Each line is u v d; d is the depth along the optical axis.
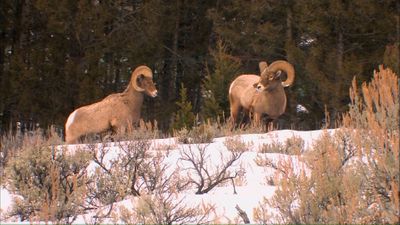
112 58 77.12
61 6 69.50
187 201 16.11
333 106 60.38
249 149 27.20
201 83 81.56
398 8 64.44
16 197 16.17
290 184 13.58
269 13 71.94
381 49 62.78
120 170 18.86
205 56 81.50
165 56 83.06
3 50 76.44
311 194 13.52
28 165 17.11
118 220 14.48
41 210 15.05
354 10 61.25
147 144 22.34
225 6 77.75
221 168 21.44
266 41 70.19
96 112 38.03
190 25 83.25
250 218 14.06
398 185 12.90
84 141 35.38
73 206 15.03
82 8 69.81
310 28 61.72
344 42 65.69
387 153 13.45
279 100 42.41
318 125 67.50
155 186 18.25
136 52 72.81
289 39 65.69
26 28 76.81
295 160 20.89
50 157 17.39
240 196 16.50
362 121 15.78
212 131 34.22
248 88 44.59
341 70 59.75
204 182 19.48
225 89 54.69
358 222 12.48
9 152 24.98
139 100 38.94
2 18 75.06
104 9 71.56
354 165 14.66
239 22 73.75
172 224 13.64
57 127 69.38
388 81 15.16
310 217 12.91
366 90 15.06
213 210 14.00
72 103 70.81
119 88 80.00
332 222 12.52
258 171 21.11
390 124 14.55
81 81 69.12
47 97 70.62
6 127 74.12
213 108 53.56
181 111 51.00
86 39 72.44
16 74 69.00
